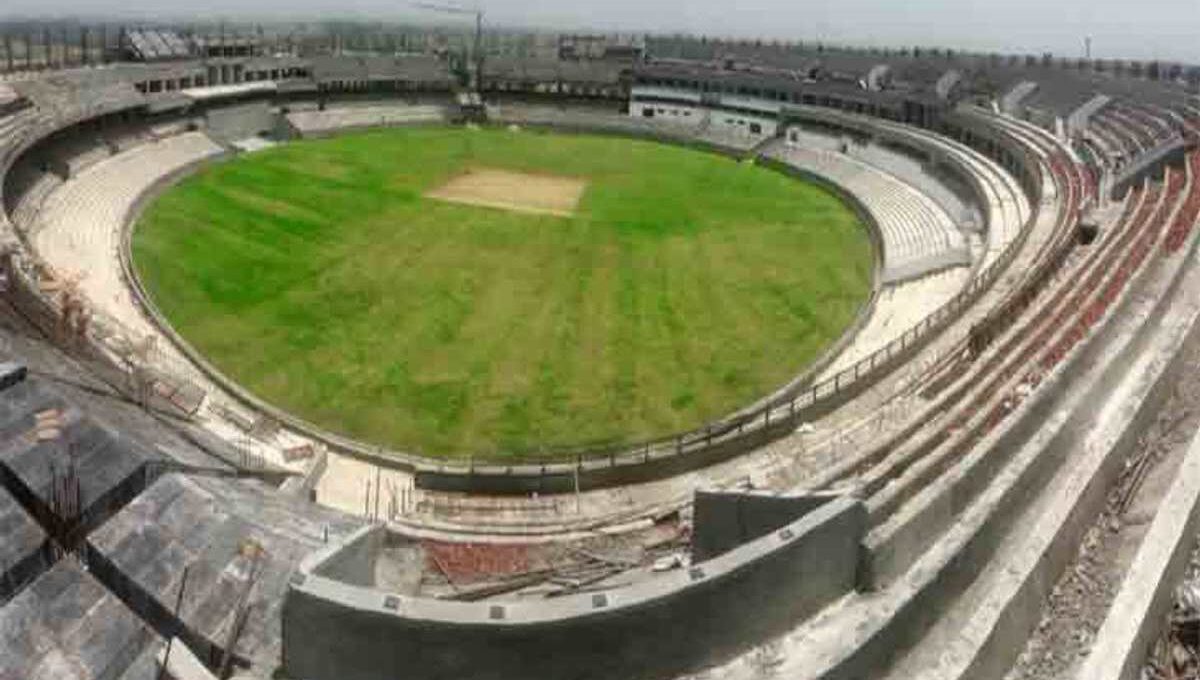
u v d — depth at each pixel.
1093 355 27.19
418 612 15.89
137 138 90.44
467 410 44.88
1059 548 19.33
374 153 99.12
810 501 20.03
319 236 68.88
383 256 65.25
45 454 22.97
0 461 22.69
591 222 76.50
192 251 63.50
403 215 75.69
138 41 109.06
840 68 119.31
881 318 55.16
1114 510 22.00
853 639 16.16
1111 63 108.38
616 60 131.25
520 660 16.05
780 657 16.81
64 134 81.88
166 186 79.75
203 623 18.73
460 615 15.87
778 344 52.69
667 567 24.20
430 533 27.36
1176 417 26.45
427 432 42.84
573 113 122.62
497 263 65.12
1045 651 17.64
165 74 101.31
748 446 37.44
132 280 56.66
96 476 22.58
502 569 25.38
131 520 21.14
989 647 16.36
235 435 38.12
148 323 51.09
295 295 57.22
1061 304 35.22
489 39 162.25
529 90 127.75
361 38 145.25
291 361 48.69
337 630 16.16
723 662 16.84
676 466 36.78
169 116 97.62
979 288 49.06
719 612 16.61
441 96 125.38
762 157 103.75
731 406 45.50
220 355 48.75
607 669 16.31
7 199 67.19
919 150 94.06
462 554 26.06
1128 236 44.12
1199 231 42.34
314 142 102.94
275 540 20.80
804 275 64.62
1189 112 76.88
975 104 99.50
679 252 69.31
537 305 57.78
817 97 111.94
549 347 51.81
